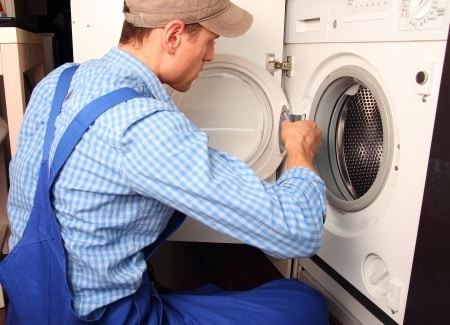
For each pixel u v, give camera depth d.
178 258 2.01
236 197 0.83
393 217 1.07
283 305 1.07
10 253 0.89
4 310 1.57
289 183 0.96
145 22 0.91
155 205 0.90
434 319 0.88
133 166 0.80
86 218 0.84
